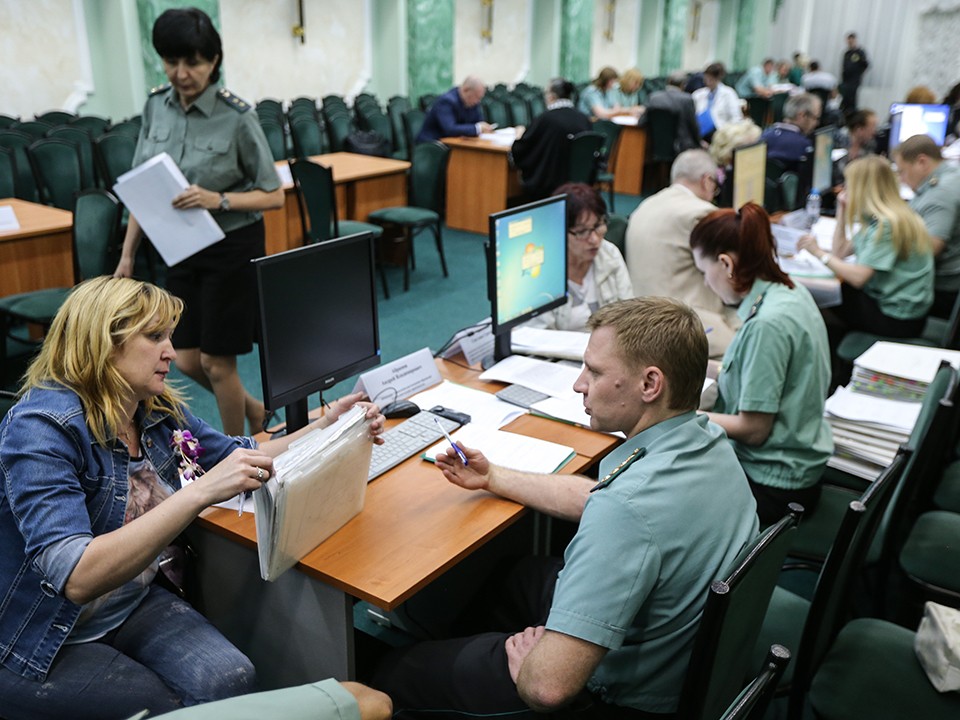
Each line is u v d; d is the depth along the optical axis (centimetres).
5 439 141
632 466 135
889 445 231
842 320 358
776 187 467
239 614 168
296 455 143
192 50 257
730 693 147
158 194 264
